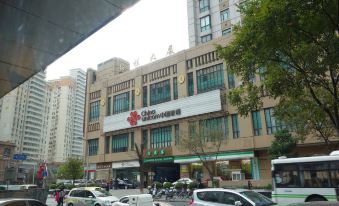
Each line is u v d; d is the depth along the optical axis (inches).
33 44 322.3
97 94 2265.0
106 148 2091.5
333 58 370.0
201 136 1325.0
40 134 3186.5
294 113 626.5
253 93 506.6
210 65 1603.1
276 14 356.2
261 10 380.5
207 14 1941.4
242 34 433.4
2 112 2696.9
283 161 660.7
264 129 1352.1
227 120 1489.9
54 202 1259.2
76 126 3784.5
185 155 1590.8
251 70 466.6
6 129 2706.7
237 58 472.7
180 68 1731.1
